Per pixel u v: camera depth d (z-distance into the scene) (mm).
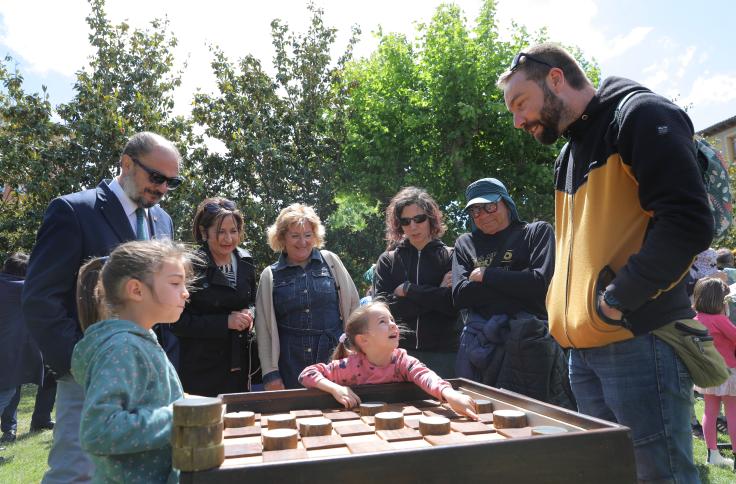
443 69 13531
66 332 2395
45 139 11555
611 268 1919
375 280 3869
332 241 12383
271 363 3383
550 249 3158
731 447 4660
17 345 5234
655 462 1894
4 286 5188
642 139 1804
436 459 1242
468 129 13336
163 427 1454
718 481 3875
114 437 1409
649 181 1785
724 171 1951
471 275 3211
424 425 1596
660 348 1905
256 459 1375
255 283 3705
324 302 3469
